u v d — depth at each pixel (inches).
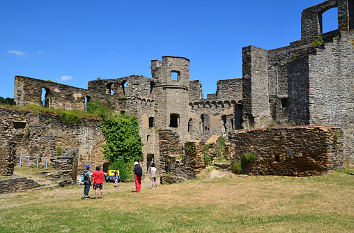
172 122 1606.8
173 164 810.2
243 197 494.3
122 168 1253.1
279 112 1067.9
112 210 451.2
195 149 757.9
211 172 749.9
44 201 591.5
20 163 931.3
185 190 598.5
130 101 1432.1
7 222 393.1
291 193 494.3
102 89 1534.2
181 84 1549.0
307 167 615.2
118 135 1279.5
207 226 348.8
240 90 1430.9
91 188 826.8
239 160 735.1
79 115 1162.0
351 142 828.0
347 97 844.6
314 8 999.0
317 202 428.1
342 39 858.8
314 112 822.5
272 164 669.9
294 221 346.6
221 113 1470.2
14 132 952.3
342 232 302.0
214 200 488.4
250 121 1056.8
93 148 1213.7
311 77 828.6
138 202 507.2
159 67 1556.3
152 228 350.3
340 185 516.7
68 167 895.7
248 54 1072.8
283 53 1075.3
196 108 1561.3
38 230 354.0
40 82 1192.8
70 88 1295.5
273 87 1096.2
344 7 910.4
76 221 389.7
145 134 1456.7
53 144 990.4
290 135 646.5
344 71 850.1
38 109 1041.5
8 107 955.3
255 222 357.1
